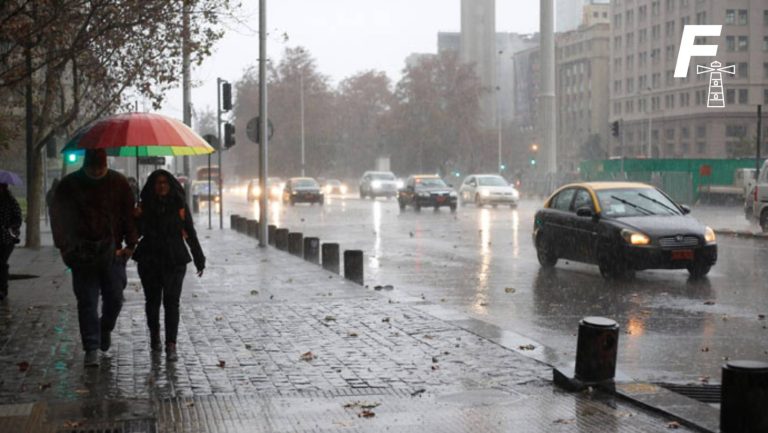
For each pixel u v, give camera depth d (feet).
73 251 31.14
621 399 26.50
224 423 24.21
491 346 35.04
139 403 26.25
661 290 54.70
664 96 429.38
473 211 174.29
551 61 256.52
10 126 90.94
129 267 70.18
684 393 28.96
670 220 60.03
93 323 31.71
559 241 66.44
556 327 41.96
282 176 398.42
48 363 32.30
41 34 56.13
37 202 87.15
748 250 82.69
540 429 23.52
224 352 34.27
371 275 65.36
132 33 71.82
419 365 31.65
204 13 67.56
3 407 25.77
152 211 32.78
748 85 391.86
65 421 24.26
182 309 45.60
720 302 49.34
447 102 350.84
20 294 51.90
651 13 440.45
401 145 357.61
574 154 555.69
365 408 25.80
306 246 74.33
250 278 60.18
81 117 95.25
